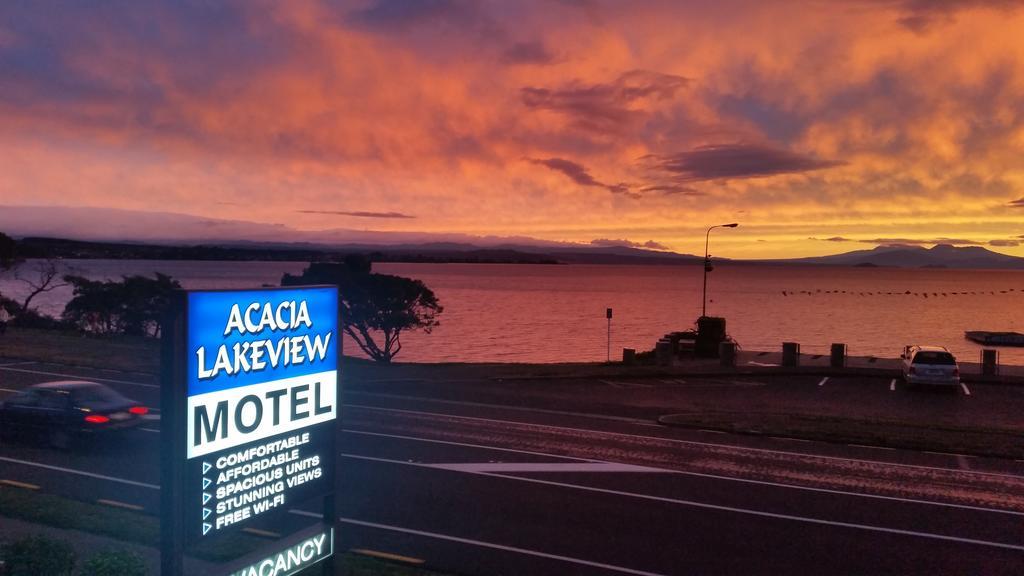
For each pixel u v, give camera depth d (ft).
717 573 35.06
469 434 65.16
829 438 63.67
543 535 39.96
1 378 91.09
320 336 27.81
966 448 59.62
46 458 54.49
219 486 24.07
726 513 43.91
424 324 166.71
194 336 23.17
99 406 57.06
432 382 96.78
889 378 105.19
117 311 191.42
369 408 77.25
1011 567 36.19
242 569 24.53
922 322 414.62
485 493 47.52
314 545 27.61
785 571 35.40
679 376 105.91
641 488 48.91
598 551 37.70
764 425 68.08
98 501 43.75
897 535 40.45
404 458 56.29
